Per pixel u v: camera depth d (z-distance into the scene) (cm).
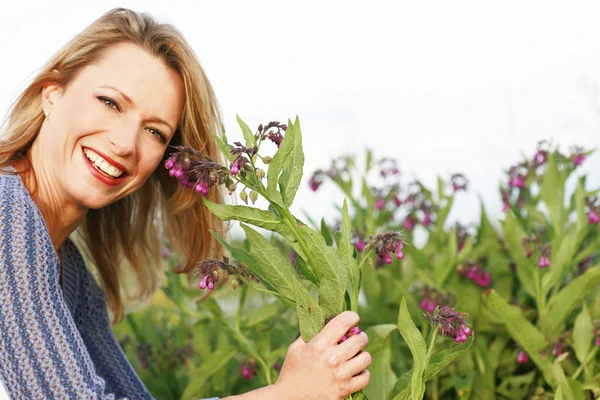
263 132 205
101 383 219
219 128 282
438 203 441
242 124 204
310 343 201
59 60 255
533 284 333
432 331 204
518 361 340
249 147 203
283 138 203
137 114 250
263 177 200
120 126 247
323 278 202
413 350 201
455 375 345
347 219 208
